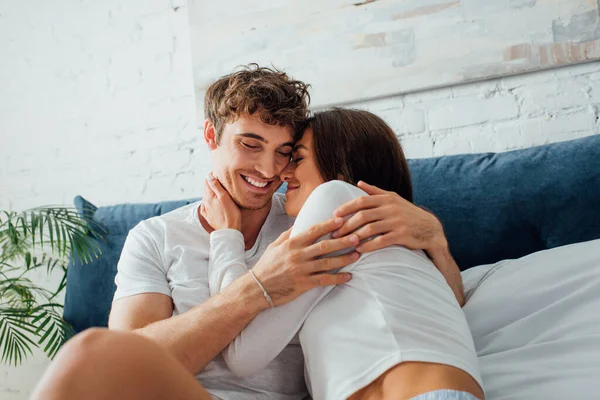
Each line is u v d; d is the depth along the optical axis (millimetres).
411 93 2078
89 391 649
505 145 1952
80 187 2639
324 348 938
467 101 2002
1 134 2793
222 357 1174
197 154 2428
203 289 1280
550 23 1852
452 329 885
